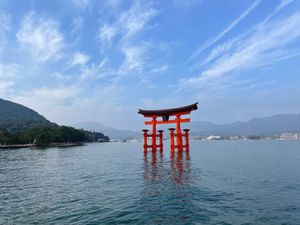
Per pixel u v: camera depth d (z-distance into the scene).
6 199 17.09
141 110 50.78
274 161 40.25
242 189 18.64
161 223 11.91
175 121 48.94
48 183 23.17
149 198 16.34
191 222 11.97
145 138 50.41
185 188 19.11
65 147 118.38
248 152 64.88
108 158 52.06
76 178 25.78
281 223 11.66
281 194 16.97
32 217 13.13
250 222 11.84
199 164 35.00
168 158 43.72
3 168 36.16
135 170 30.05
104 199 16.45
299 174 25.67
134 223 11.98
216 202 15.21
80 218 12.80
